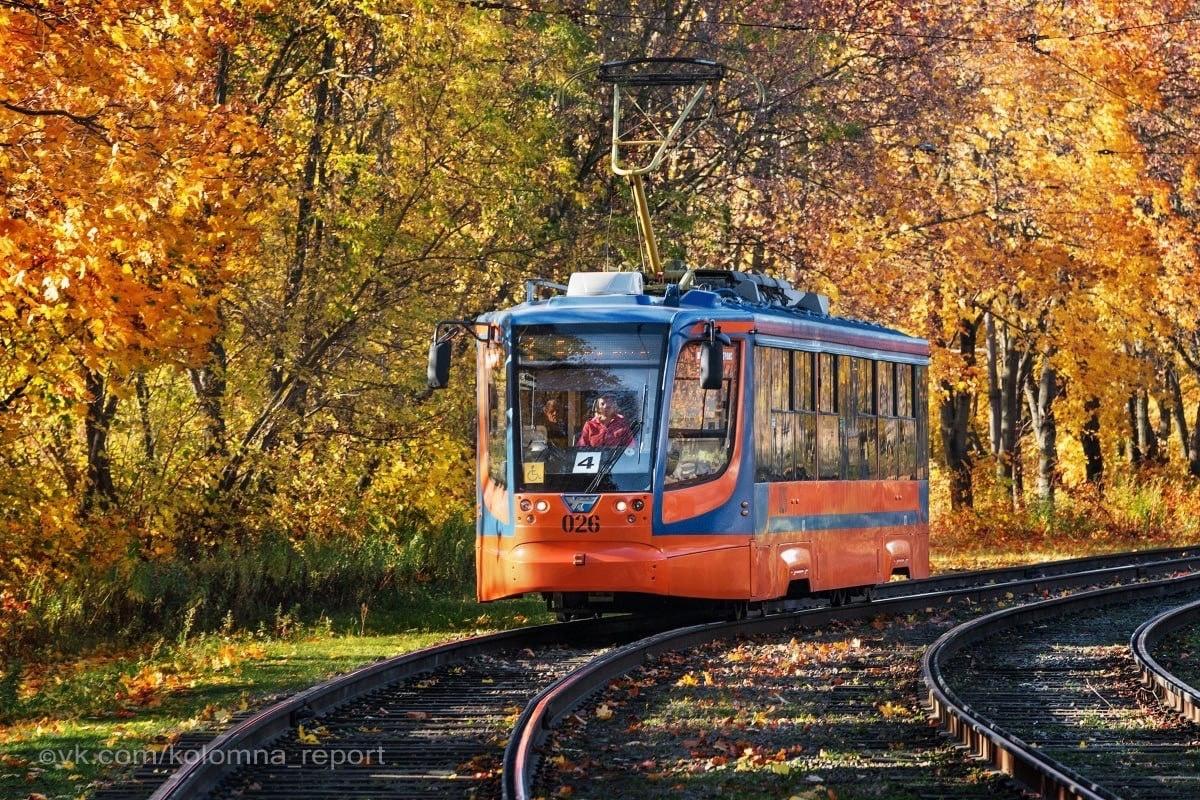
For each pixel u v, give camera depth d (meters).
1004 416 65.69
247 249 28.69
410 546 33.84
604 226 40.44
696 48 46.47
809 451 27.30
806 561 27.06
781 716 17.11
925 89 50.22
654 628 27.00
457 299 36.91
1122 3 57.78
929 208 52.91
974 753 14.55
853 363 29.31
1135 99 56.88
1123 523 62.12
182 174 22.41
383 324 34.59
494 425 25.16
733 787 13.27
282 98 36.22
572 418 24.50
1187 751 15.23
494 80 34.94
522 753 13.49
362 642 25.50
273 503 32.34
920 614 30.52
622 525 24.00
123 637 26.23
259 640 26.00
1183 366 70.06
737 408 24.98
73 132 22.28
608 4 45.66
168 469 31.27
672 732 15.98
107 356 24.61
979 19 56.12
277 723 15.35
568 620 27.41
